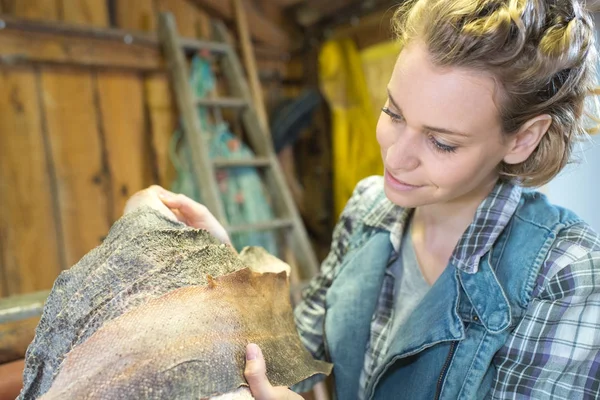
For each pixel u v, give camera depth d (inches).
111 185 70.1
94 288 19.4
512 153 23.9
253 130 77.7
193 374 16.9
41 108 63.3
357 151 79.3
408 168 23.3
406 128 22.9
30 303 33.9
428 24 20.9
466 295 25.4
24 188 62.2
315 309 33.2
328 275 34.1
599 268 22.3
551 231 24.6
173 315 18.2
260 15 87.2
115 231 22.0
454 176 22.5
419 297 28.5
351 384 28.9
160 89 73.7
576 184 47.6
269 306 23.5
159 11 73.9
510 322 23.6
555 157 24.0
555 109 22.7
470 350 24.4
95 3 67.0
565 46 20.4
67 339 19.0
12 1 60.3
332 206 88.2
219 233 27.2
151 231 21.4
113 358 16.9
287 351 22.1
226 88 80.5
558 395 21.7
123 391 16.3
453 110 20.7
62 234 65.7
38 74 62.9
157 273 19.7
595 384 21.2
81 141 66.9
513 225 26.1
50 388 17.1
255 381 17.8
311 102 82.8
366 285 29.6
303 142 92.5
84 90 66.9
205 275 20.6
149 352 17.0
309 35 91.0
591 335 21.7
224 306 19.7
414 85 21.3
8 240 61.2
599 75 26.0
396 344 26.4
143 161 73.1
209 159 67.7
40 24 61.2
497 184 26.6
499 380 23.6
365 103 79.0
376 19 79.2
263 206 75.4
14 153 61.3
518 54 19.8
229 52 78.0
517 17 19.4
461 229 27.7
